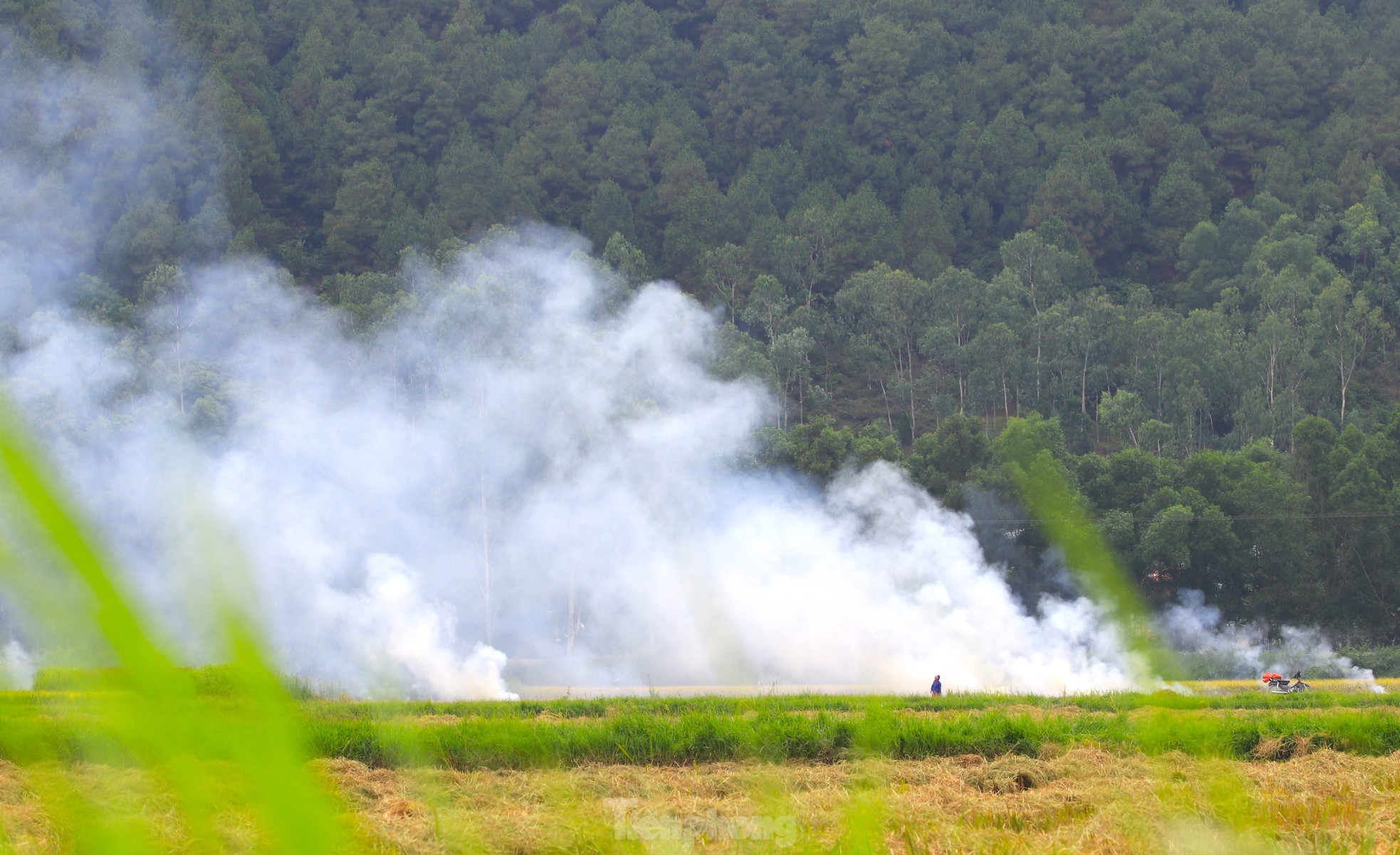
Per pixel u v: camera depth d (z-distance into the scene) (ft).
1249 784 195.62
